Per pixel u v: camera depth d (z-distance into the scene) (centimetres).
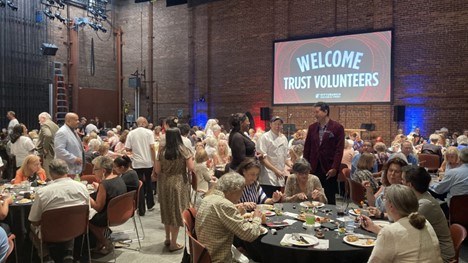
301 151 530
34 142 802
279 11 1271
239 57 1370
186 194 431
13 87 1325
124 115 1630
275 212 332
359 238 270
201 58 1462
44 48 1299
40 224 340
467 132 891
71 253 367
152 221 554
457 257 252
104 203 403
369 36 1115
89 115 1550
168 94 1569
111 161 422
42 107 1408
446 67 1017
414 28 1058
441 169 623
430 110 1042
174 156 417
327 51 1182
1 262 257
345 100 1159
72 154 506
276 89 1279
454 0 1002
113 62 1658
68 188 351
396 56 1088
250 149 420
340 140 446
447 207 457
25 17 1352
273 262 261
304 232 286
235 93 1380
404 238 208
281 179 453
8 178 753
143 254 426
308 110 1219
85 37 1551
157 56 1591
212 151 668
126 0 1652
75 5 1502
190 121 1484
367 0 1123
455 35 1004
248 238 259
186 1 1495
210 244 257
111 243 432
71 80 1498
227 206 258
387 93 1097
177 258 414
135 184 454
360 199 458
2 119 1293
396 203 218
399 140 846
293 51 1242
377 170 617
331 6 1181
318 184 397
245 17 1354
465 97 995
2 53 1291
